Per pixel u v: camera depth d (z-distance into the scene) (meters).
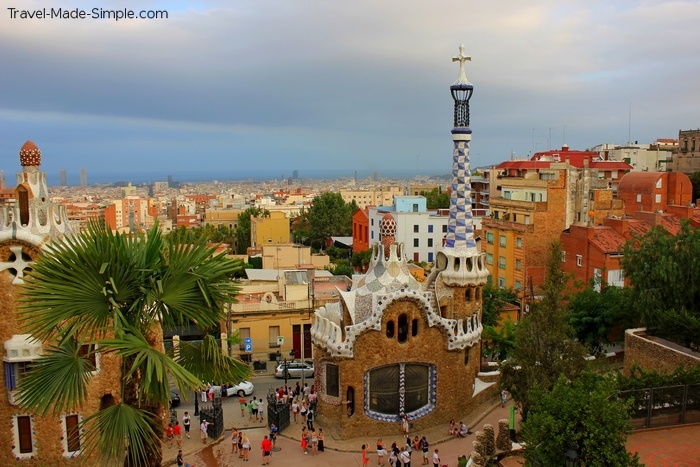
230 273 21.64
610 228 79.62
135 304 19.42
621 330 64.19
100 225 19.95
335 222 166.12
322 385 47.28
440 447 43.66
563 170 86.38
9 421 36.88
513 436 39.44
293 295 67.62
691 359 44.34
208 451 43.72
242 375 23.22
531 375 37.28
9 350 35.75
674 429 33.75
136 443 18.47
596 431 23.75
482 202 149.00
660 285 53.41
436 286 49.22
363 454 40.75
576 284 65.69
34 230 36.19
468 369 48.38
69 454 37.28
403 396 46.09
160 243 20.28
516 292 80.38
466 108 49.19
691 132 155.38
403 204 122.12
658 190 102.44
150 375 17.56
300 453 43.12
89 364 20.20
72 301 18.55
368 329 44.66
